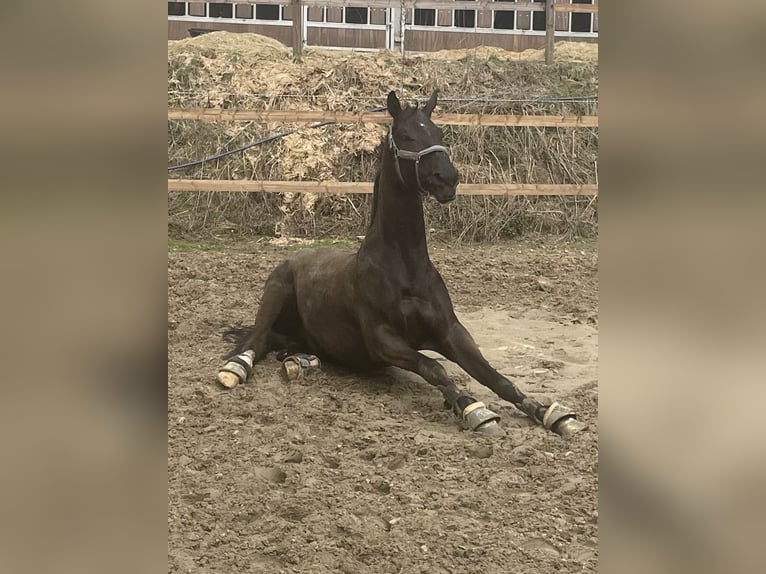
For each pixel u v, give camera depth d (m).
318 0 11.79
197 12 13.17
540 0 12.41
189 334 5.64
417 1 11.86
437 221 10.42
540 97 11.34
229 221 10.45
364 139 10.79
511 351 5.40
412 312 4.30
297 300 5.05
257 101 11.16
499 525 2.93
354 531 2.85
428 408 4.26
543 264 8.39
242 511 3.01
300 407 4.21
